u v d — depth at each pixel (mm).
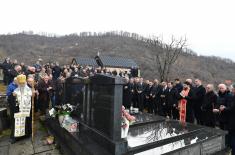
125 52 60812
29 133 8141
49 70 15867
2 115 8773
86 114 6629
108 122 5309
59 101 11461
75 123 6797
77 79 7812
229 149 7320
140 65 44781
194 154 5926
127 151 5016
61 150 6941
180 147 5555
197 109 9844
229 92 8023
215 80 33000
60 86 11500
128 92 12727
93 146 5414
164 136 6223
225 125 7789
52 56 72062
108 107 5336
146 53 55844
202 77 34469
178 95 11266
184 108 9828
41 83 10961
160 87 13000
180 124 8062
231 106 7207
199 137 6570
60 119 7441
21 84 7691
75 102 7855
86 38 87188
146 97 13852
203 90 9750
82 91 7082
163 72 31828
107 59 46125
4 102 11719
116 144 4855
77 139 5945
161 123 8273
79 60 44750
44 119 9758
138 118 8727
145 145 5387
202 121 9492
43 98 10992
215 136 6715
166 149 5422
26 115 7840
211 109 8883
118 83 5094
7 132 8656
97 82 5957
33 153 6742
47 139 7816
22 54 70562
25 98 7797
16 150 6957
